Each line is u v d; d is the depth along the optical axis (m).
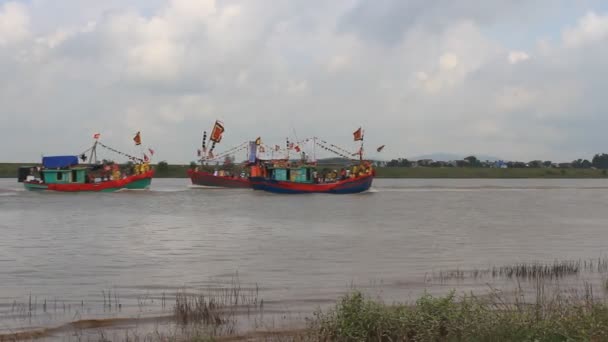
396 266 32.12
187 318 20.39
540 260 34.59
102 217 62.69
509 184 192.75
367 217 64.56
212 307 22.00
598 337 15.30
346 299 19.50
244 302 23.06
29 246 40.53
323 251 38.12
